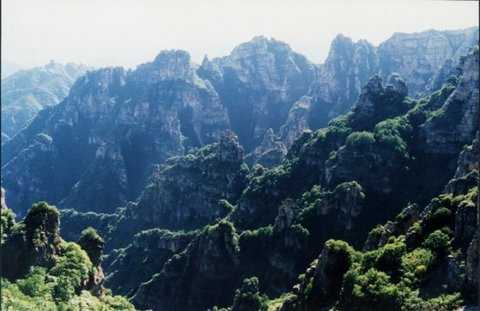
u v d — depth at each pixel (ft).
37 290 256.11
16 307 230.68
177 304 545.44
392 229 339.98
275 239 529.04
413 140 582.76
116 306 306.14
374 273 273.13
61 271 280.10
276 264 508.12
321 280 311.68
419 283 258.78
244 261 534.78
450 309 235.81
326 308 300.61
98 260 321.73
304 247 503.20
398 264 276.82
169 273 564.71
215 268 537.24
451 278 249.14
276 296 485.97
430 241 273.54
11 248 278.26
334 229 507.30
